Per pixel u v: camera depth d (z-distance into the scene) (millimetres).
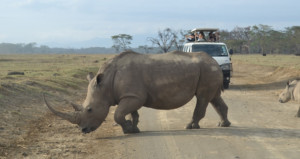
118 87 10312
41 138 9844
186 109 15172
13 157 7977
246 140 9453
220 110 11453
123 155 8336
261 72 40125
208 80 10766
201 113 11031
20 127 10922
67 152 8539
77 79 24812
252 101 17750
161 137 9953
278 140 9461
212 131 10641
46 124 11734
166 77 10375
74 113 10102
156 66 10461
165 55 10766
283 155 8078
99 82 10227
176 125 11820
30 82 18781
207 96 10914
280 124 11875
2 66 44094
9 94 14734
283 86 24578
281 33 133750
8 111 12398
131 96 10211
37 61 62125
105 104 10383
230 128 11125
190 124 11148
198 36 27406
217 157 7988
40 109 13938
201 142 9289
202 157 8016
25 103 14305
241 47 143000
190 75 10523
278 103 17062
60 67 40812
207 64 10820
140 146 9078
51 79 21688
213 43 24141
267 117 13266
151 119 13086
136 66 10438
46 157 8070
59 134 10430
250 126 11484
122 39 119688
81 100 17688
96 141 9719
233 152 8344
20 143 9180
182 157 8062
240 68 48812
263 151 8414
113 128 11414
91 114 10156
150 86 10391
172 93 10477
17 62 57750
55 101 16141
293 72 31141
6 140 9320
